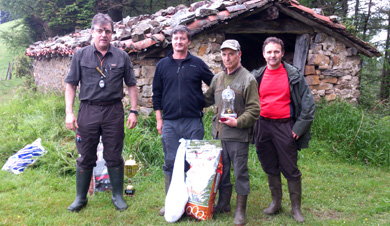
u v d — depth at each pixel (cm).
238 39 976
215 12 637
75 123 355
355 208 402
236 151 338
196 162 346
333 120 675
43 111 758
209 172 339
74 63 353
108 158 370
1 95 1448
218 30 685
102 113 354
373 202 425
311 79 787
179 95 351
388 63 1278
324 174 528
